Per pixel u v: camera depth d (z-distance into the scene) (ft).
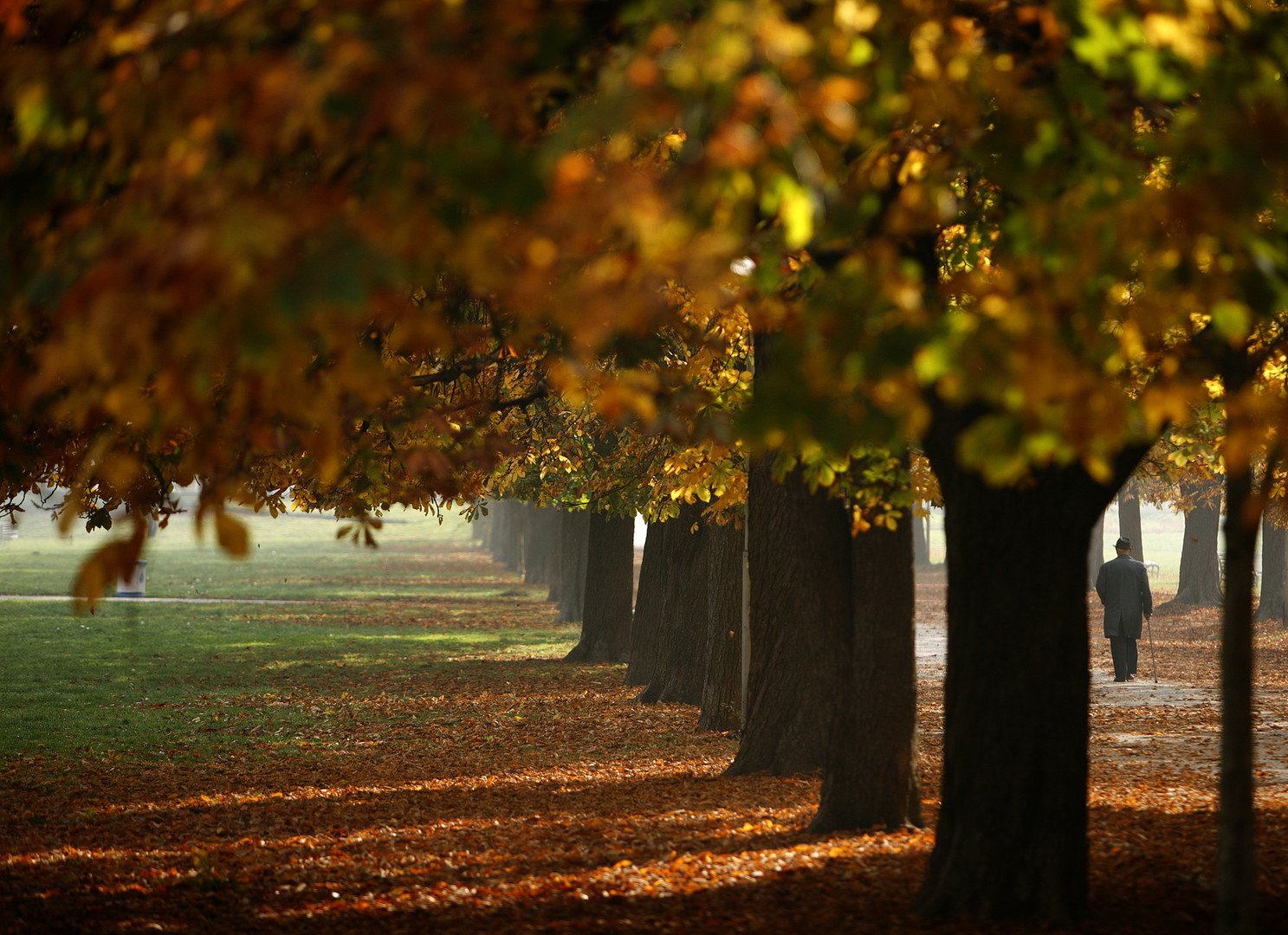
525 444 118.21
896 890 48.73
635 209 22.85
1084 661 44.27
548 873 56.34
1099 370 29.58
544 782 89.30
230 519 23.73
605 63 31.60
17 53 31.73
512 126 31.19
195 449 33.22
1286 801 70.69
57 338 27.96
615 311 23.36
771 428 23.91
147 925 49.42
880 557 59.36
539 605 302.45
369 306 22.71
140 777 95.25
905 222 29.48
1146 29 27.58
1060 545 43.55
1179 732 105.09
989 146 29.89
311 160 36.19
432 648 201.46
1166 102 38.58
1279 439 29.53
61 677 158.10
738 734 111.04
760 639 85.30
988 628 44.14
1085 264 26.27
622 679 159.22
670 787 82.99
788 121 23.15
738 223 26.99
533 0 25.68
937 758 94.17
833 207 29.73
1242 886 34.27
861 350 23.68
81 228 30.17
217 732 118.73
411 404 59.16
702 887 51.03
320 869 60.13
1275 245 29.22
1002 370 23.61
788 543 84.07
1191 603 258.16
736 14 23.70
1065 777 44.01
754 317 38.01
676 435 54.03
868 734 60.13
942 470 44.37
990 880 44.27
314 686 154.20
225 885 56.75
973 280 31.94
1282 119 28.66
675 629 136.87
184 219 23.35
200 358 23.13
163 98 26.45
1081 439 24.14
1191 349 40.11
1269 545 228.84
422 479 65.92
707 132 26.81
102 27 29.78
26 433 55.62
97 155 31.73
